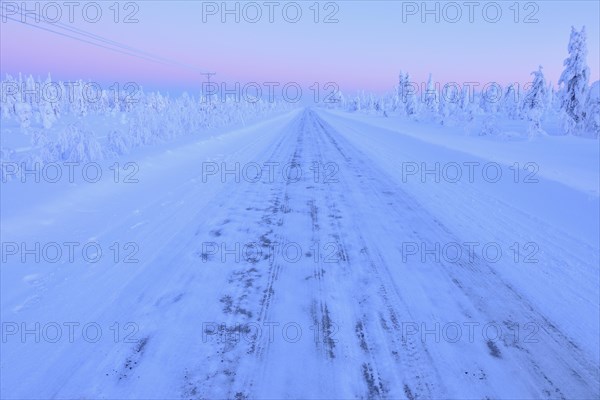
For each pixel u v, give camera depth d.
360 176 12.09
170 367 3.36
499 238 6.73
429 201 9.22
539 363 3.49
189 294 4.63
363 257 5.79
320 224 7.32
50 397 3.02
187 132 24.11
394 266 5.49
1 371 3.31
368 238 6.61
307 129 31.44
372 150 18.55
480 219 7.84
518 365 3.46
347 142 22.08
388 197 9.50
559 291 4.85
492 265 5.60
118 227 6.90
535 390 3.16
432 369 3.38
